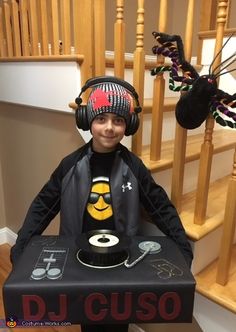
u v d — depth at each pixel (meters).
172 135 1.51
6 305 0.70
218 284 0.99
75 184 0.98
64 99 1.23
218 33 0.86
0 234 2.15
